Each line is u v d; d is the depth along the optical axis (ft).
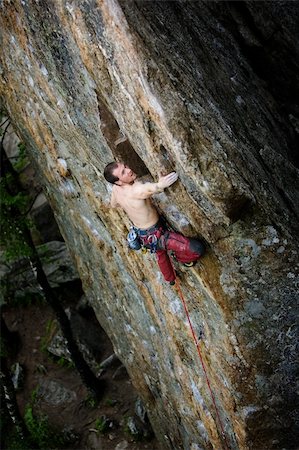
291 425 26.30
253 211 22.20
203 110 21.38
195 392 29.58
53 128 28.60
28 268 55.62
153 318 30.60
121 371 50.80
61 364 53.42
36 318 57.52
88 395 50.26
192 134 20.54
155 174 22.03
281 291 23.67
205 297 24.40
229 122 23.44
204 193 21.13
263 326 24.13
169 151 20.89
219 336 24.88
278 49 31.99
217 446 29.84
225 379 25.67
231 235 22.54
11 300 58.29
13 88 30.71
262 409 25.72
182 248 22.07
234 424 26.76
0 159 44.52
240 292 23.44
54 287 56.08
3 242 43.11
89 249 35.70
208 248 22.82
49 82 25.25
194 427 31.96
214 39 27.71
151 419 40.09
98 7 19.30
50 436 47.60
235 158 21.63
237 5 31.86
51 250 55.72
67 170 30.63
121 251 29.48
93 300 40.65
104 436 47.50
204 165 20.77
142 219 21.76
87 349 52.26
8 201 41.65
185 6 26.25
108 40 19.77
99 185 27.66
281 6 31.81
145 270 27.91
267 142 26.08
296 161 28.55
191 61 23.02
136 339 35.24
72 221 35.88
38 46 23.98
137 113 20.72
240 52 30.37
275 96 32.04
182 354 28.96
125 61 19.80
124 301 34.06
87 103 23.22
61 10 20.61
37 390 52.24
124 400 49.26
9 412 45.83
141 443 46.11
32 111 30.01
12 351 55.52
